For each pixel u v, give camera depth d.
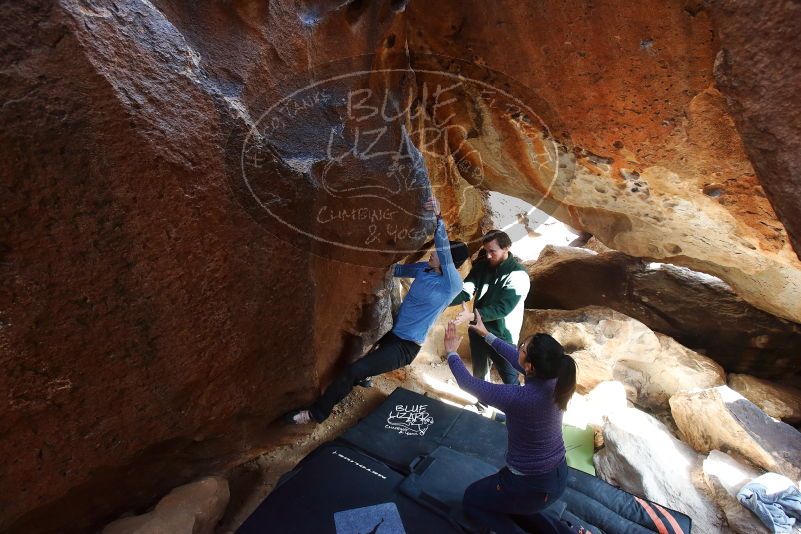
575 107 2.41
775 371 4.19
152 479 2.19
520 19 2.14
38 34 1.18
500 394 1.92
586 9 2.01
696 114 2.19
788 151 1.66
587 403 3.65
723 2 1.65
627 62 2.12
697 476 2.96
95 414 1.70
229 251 1.69
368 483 2.50
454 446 2.87
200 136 1.49
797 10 1.50
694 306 4.38
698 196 2.74
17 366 1.47
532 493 1.97
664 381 3.94
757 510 2.61
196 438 2.09
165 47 1.41
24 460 1.63
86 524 2.07
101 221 1.42
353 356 3.02
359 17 1.98
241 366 1.99
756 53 1.62
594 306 4.18
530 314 4.25
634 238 3.77
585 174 2.99
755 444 2.94
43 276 1.41
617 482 2.98
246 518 2.48
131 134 1.35
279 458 2.89
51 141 1.26
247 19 1.61
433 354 4.15
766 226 2.67
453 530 2.27
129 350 1.66
